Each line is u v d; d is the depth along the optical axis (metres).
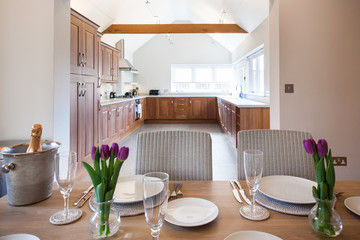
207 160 1.35
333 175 0.71
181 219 0.79
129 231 0.73
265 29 4.52
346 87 2.47
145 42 8.27
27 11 2.03
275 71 2.60
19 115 2.08
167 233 0.73
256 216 0.81
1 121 2.08
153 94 8.26
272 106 2.71
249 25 5.23
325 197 0.71
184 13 7.38
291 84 2.49
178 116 8.01
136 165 1.35
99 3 4.38
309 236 0.71
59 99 2.19
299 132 1.39
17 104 2.08
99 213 0.70
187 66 8.49
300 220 0.80
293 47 2.47
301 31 2.46
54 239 0.69
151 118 8.04
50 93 2.07
